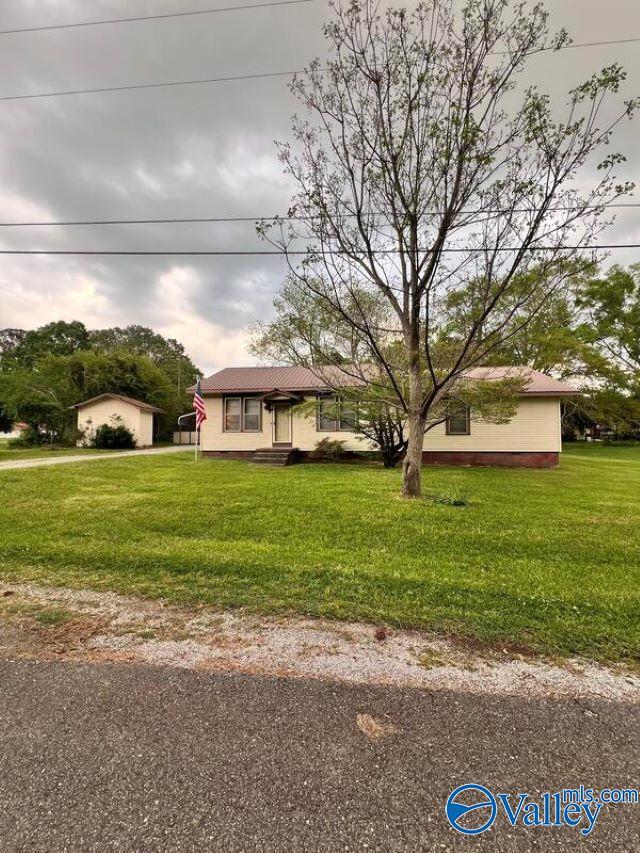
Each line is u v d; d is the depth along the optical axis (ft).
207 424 48.88
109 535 14.94
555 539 14.78
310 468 37.58
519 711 5.91
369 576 11.27
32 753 5.07
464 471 36.58
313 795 4.52
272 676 6.75
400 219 19.33
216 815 4.27
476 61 16.47
